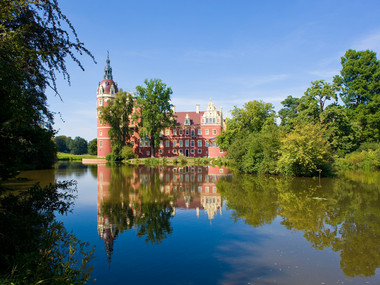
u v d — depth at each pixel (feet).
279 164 85.66
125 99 187.52
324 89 122.52
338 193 56.34
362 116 147.84
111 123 187.21
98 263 24.07
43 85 24.94
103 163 178.70
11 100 20.40
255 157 99.09
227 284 20.58
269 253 26.27
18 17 21.97
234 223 35.83
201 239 29.99
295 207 44.27
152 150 185.78
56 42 23.52
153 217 38.75
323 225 34.81
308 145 79.51
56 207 41.47
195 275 21.97
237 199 50.98
